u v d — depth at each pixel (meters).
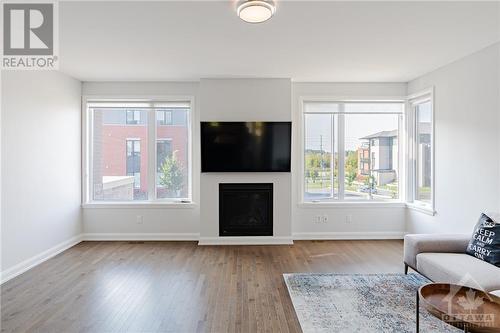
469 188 3.60
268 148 4.70
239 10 2.41
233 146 4.68
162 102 4.96
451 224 3.90
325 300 2.82
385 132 5.05
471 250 2.91
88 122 4.96
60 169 4.33
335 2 2.41
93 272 3.55
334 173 5.07
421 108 4.74
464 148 3.68
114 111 5.02
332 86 4.95
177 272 3.55
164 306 2.72
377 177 5.06
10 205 3.40
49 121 4.09
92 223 4.92
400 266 3.74
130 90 4.90
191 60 3.85
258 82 4.70
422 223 4.54
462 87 3.71
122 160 5.02
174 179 5.02
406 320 2.47
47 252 4.02
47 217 4.03
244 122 4.66
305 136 5.04
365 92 4.95
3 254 3.30
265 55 3.66
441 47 3.37
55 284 3.21
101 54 3.60
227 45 3.33
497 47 3.22
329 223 4.98
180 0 2.38
